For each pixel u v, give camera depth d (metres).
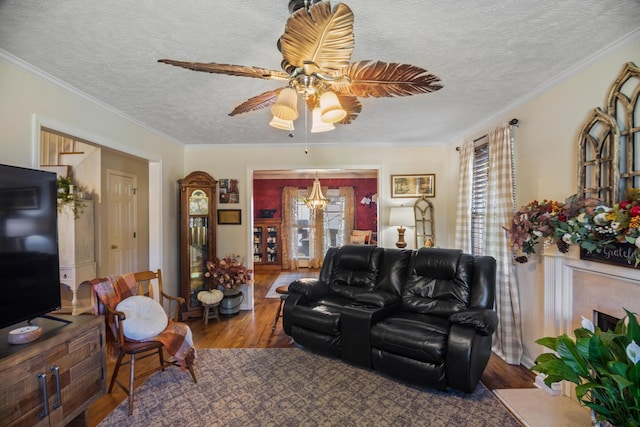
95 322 2.01
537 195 2.69
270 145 4.73
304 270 7.99
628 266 1.80
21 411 1.52
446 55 2.07
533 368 1.83
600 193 2.03
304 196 8.23
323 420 2.11
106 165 4.52
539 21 1.70
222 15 1.63
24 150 2.14
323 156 4.75
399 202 4.75
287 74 1.72
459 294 2.86
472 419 2.11
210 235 4.40
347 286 3.61
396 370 2.57
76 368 1.85
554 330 2.40
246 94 2.69
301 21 1.23
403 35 1.83
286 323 3.40
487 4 1.55
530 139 2.77
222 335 3.67
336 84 1.78
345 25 1.25
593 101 2.12
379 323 2.73
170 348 2.43
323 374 2.73
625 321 1.85
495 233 3.13
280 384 2.57
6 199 1.67
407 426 2.04
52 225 1.94
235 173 4.75
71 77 2.35
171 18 1.65
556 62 2.17
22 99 2.13
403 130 3.96
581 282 2.21
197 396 2.41
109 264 4.55
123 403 2.32
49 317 2.00
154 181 3.97
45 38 1.83
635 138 1.82
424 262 3.17
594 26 1.75
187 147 4.73
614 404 1.58
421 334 2.46
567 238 2.11
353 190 8.20
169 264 4.20
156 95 2.71
